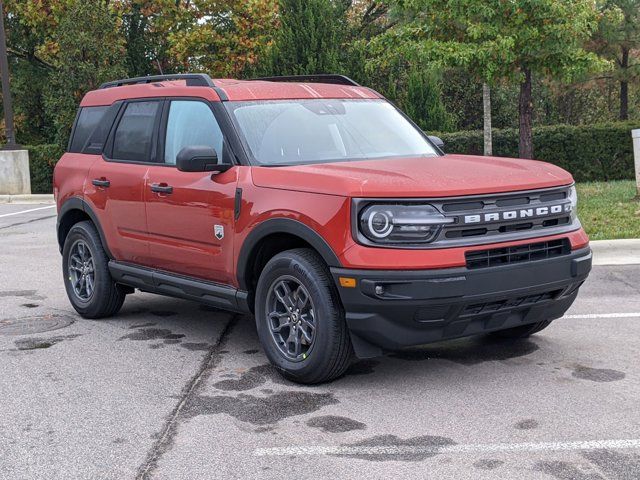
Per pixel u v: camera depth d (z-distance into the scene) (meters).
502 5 15.46
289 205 5.30
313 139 6.06
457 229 5.00
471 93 33.34
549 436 4.40
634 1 23.83
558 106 35.31
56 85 26.81
